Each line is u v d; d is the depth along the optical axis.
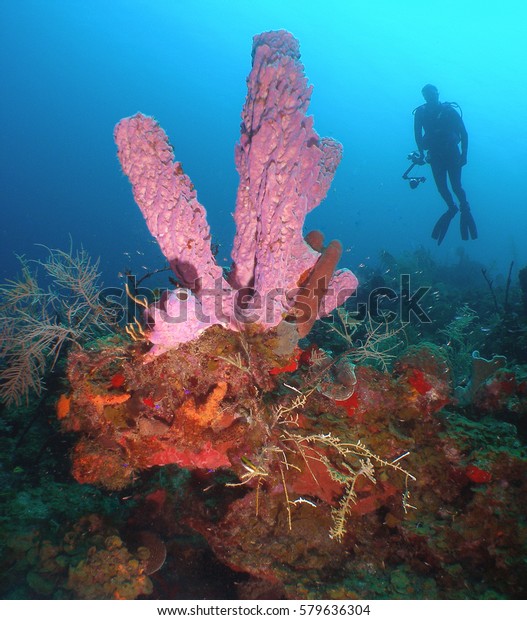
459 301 9.91
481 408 3.14
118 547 2.62
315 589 2.45
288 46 2.23
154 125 2.18
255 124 2.25
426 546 2.55
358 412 2.75
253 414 2.52
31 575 2.54
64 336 3.17
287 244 2.29
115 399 2.49
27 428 4.03
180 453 2.67
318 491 2.68
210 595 2.88
